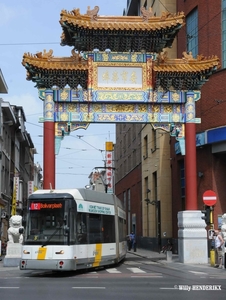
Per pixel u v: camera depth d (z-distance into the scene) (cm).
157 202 4384
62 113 2919
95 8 2902
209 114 3269
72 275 2162
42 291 1527
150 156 4788
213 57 2916
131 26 2858
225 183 3259
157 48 2998
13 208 4800
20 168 6219
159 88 2964
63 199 2139
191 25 3575
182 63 2955
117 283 1783
